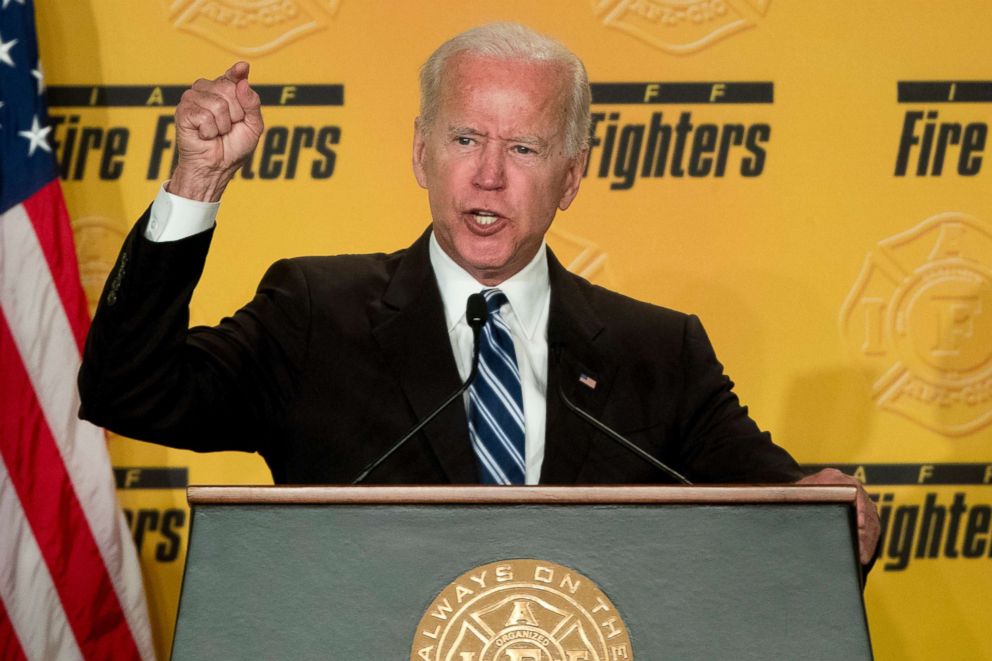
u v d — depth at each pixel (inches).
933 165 464.1
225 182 245.8
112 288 246.7
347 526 181.5
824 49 465.1
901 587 457.7
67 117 454.9
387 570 178.2
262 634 173.6
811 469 459.8
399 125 462.6
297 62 462.0
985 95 465.1
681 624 175.3
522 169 277.9
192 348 271.7
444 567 178.5
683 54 464.1
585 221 460.8
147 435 264.1
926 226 463.2
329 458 280.5
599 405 289.3
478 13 464.4
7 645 406.6
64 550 415.5
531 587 177.0
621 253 460.1
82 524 418.0
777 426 459.8
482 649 172.9
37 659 408.2
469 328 292.5
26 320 419.8
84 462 421.4
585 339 296.8
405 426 279.3
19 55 430.3
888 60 465.1
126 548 426.6
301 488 182.7
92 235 454.0
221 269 458.0
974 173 463.8
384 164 462.0
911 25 466.0
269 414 288.2
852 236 462.9
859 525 241.6
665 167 462.0
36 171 427.5
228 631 173.9
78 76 457.4
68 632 413.1
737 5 465.1
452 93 278.7
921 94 465.1
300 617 174.9
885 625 457.4
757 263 461.7
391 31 463.8
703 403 301.1
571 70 287.3
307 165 460.4
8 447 414.0
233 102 241.8
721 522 182.5
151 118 457.7
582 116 291.1
